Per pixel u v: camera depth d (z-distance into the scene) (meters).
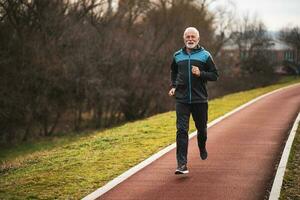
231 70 68.50
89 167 10.06
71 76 38.59
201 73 8.59
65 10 41.84
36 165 11.33
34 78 36.56
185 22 56.62
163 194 7.89
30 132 37.53
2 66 35.25
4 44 36.22
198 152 11.43
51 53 37.97
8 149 32.75
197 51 8.79
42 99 37.12
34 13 39.06
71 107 40.12
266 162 10.23
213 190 8.07
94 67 40.09
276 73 92.50
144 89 46.06
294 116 19.27
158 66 47.12
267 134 14.35
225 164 10.05
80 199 7.65
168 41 51.62
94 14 46.75
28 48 36.81
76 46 40.25
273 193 7.77
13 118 35.62
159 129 15.89
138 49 45.84
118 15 52.09
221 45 66.81
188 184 8.47
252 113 20.83
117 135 14.88
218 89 60.47
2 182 9.59
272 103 26.45
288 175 8.93
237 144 12.58
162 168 9.73
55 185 8.62
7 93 34.94
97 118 43.09
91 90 39.78
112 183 8.59
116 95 42.09
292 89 43.72
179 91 8.85
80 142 14.27
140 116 47.34
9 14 37.16
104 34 44.06
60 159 11.58
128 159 10.75
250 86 73.06
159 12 56.78
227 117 19.30
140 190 8.13
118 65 43.19
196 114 8.95
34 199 7.79
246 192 7.94
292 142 12.57
